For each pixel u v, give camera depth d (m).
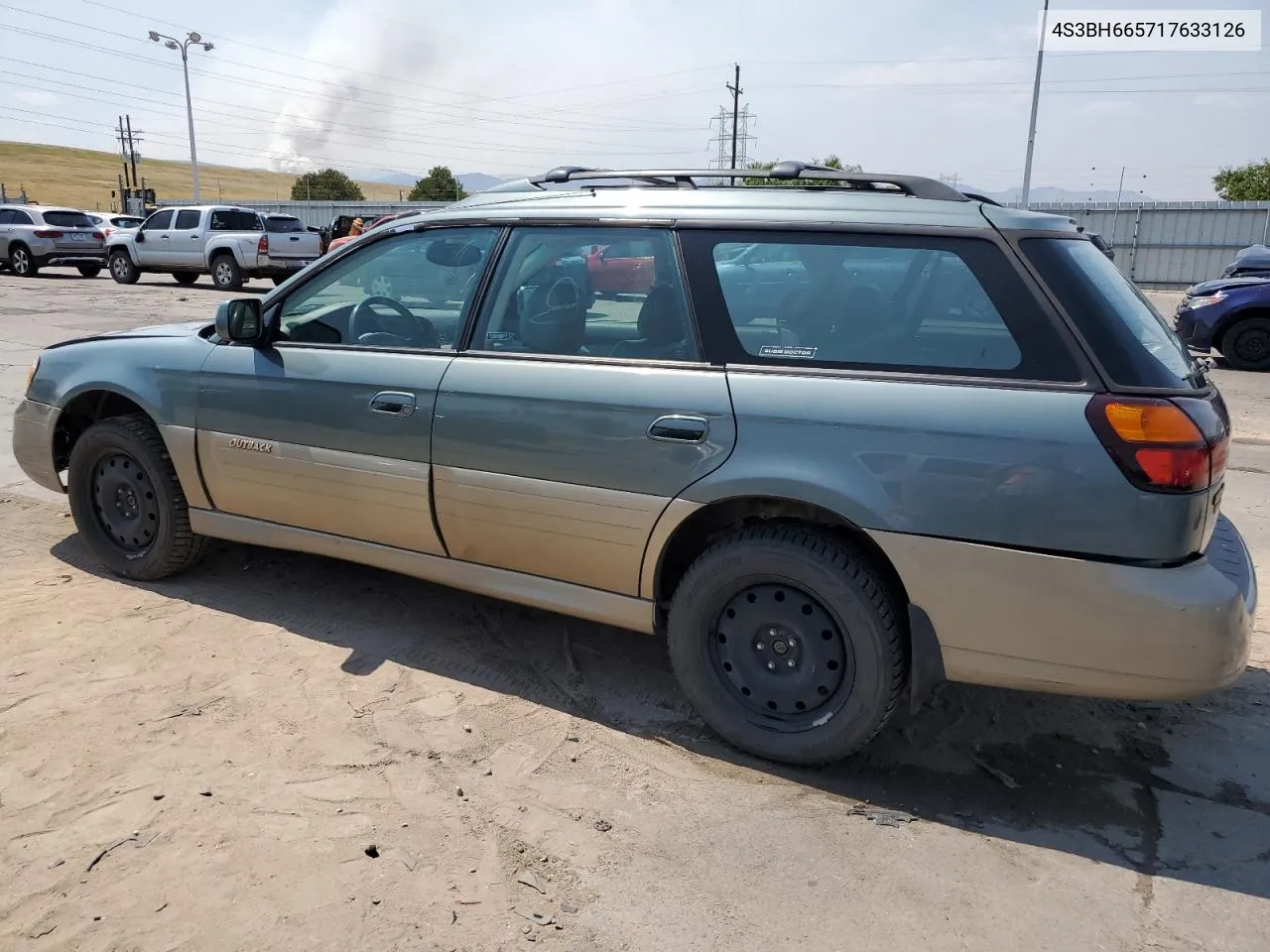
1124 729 3.45
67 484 4.55
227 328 3.82
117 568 4.47
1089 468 2.60
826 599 2.95
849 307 2.97
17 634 3.86
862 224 2.98
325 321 3.90
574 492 3.25
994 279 2.80
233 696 3.44
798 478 2.89
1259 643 4.13
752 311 3.08
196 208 21.81
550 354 3.35
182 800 2.82
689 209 3.23
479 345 3.50
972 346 2.80
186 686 3.50
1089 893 2.57
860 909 2.49
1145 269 31.91
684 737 3.33
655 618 3.30
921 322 2.88
